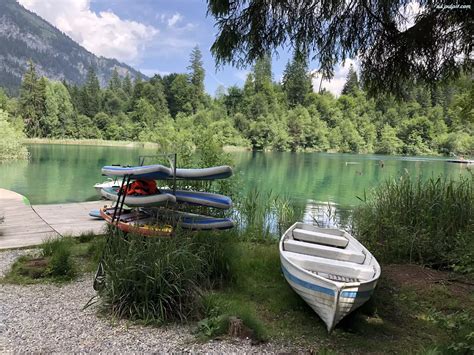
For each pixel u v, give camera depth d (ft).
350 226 21.74
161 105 230.89
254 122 178.60
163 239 11.37
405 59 13.41
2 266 13.66
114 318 10.04
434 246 16.44
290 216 24.02
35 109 190.19
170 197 12.58
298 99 195.42
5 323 9.55
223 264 13.26
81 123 197.77
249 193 23.88
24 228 18.83
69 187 49.06
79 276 13.14
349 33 12.96
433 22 12.48
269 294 12.50
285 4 12.03
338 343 9.74
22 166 72.90
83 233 17.71
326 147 185.68
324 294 9.98
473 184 18.99
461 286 13.71
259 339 9.53
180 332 9.64
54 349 8.52
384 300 12.44
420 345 9.76
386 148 181.06
